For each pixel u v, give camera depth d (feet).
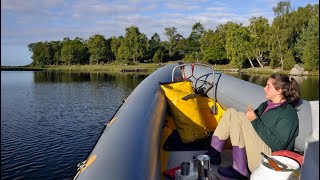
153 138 8.61
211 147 10.76
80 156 65.67
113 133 8.38
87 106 120.57
